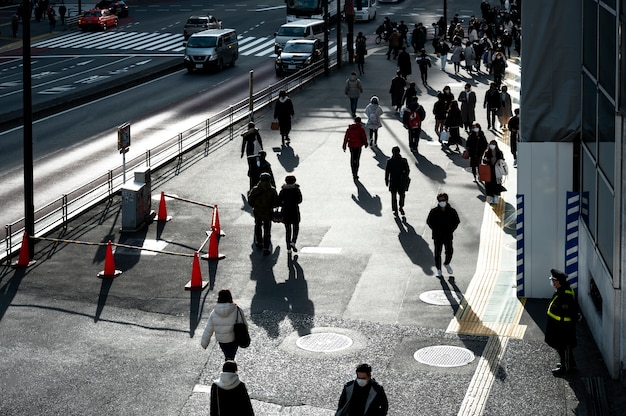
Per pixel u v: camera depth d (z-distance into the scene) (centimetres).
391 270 2173
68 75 5641
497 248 2316
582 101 1911
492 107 3703
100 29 7669
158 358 1725
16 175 3203
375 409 1245
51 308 1977
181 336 1827
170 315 1934
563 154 1956
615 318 1561
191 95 4853
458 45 5228
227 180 3036
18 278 2158
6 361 1717
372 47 6456
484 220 2547
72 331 1855
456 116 3353
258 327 1848
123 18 8400
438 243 2109
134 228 2505
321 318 1889
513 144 3134
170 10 8844
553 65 1941
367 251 2311
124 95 4906
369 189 2883
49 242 2422
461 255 2269
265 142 3559
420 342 1762
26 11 2269
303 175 3066
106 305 1992
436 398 1536
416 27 6109
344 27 7519
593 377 1593
